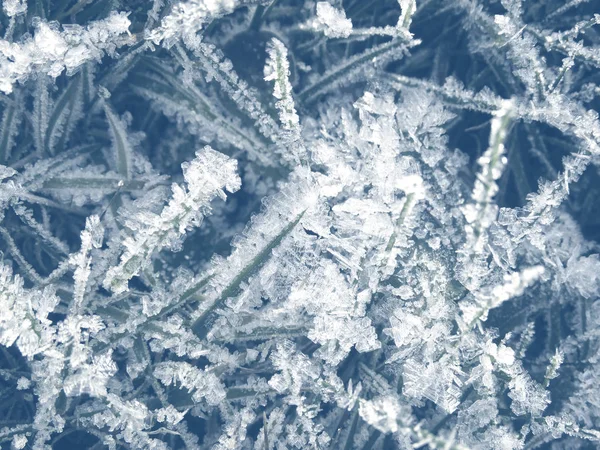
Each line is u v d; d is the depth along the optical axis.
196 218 0.33
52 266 0.35
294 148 0.34
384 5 0.36
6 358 0.35
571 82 0.36
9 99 0.35
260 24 0.36
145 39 0.34
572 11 0.36
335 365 0.34
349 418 0.35
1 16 0.34
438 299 0.34
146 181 0.35
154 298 0.34
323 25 0.35
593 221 0.36
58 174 0.35
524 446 0.35
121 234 0.34
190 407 0.34
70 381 0.33
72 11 0.35
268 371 0.35
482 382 0.33
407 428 0.31
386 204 0.34
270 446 0.34
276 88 0.33
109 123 0.35
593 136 0.34
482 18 0.35
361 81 0.36
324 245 0.34
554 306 0.35
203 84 0.35
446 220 0.34
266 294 0.34
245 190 0.35
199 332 0.34
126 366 0.34
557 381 0.35
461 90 0.35
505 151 0.36
